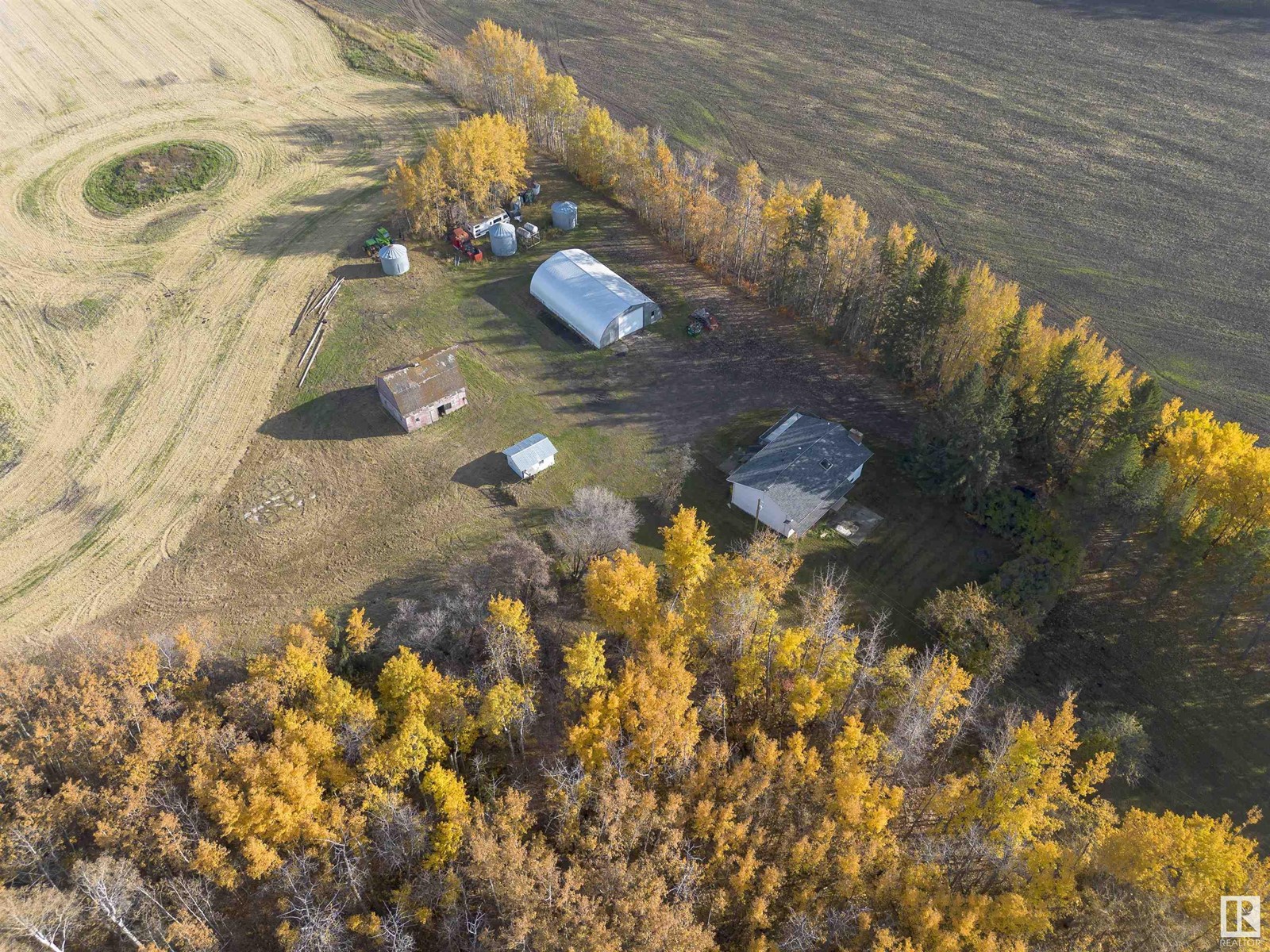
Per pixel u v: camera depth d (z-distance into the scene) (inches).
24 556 2559.1
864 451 2839.6
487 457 2903.5
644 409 3112.7
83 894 1614.2
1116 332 3545.8
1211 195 4387.3
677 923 1529.3
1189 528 2503.7
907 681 2066.9
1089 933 1612.9
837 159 4628.4
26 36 5216.5
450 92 4970.5
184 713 1916.8
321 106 4788.4
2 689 1902.1
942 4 6432.1
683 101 5113.2
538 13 6053.2
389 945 1584.6
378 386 3002.0
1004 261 3912.4
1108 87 5364.2
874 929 1610.5
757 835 1716.3
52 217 3880.4
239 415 3011.8
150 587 2481.5
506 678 1956.2
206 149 4357.8
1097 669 2425.0
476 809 1755.7
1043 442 2827.3
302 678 1936.5
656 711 1791.3
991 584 2496.3
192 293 3501.5
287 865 1660.9
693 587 2261.3
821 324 3491.6
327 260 3698.3
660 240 3924.7
